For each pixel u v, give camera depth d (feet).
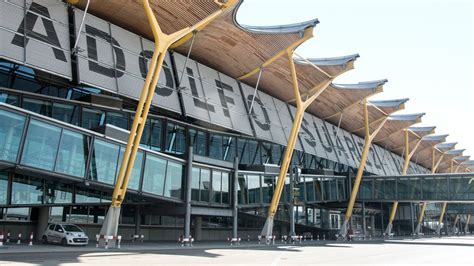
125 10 96.89
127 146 79.77
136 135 84.07
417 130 217.77
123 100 101.24
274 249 91.40
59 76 85.25
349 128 198.39
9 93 84.99
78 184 79.87
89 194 84.69
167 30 103.91
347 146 191.52
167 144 114.21
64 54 87.35
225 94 127.34
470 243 136.26
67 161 72.69
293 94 150.10
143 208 109.40
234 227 111.65
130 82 98.48
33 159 66.74
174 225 129.49
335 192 167.12
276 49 117.50
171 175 96.48
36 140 67.36
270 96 151.53
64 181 77.15
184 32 87.45
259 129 134.92
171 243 105.40
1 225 90.38
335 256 70.13
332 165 178.91
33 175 71.56
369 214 222.48
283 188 134.82
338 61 127.03
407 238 193.16
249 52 119.24
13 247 69.15
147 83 81.46
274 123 144.15
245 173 119.34
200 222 133.59
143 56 105.81
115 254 65.21
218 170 110.63
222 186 111.24
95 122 98.32
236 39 111.86
